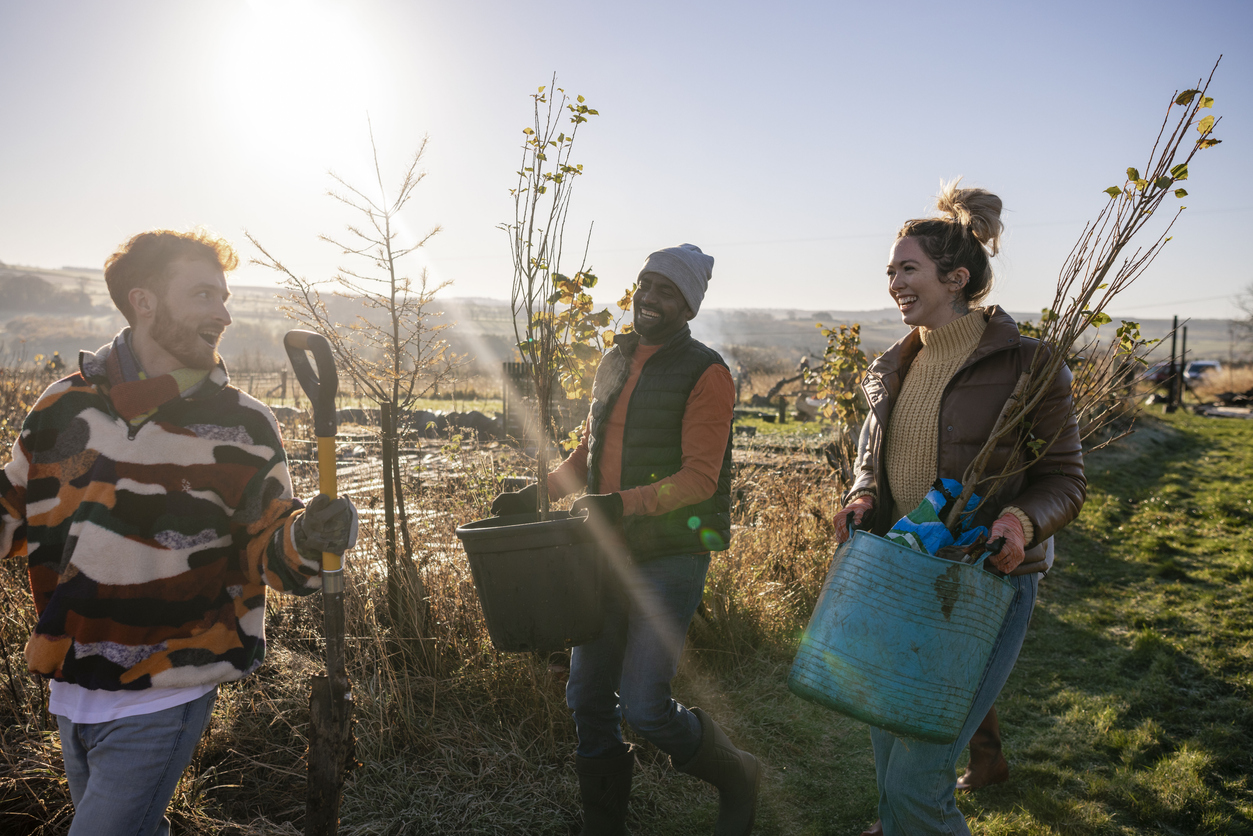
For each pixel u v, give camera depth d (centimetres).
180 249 166
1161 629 478
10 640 301
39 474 167
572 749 300
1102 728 351
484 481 438
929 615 174
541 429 270
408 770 281
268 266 323
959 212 209
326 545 159
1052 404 194
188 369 170
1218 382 3344
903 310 214
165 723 161
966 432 201
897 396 221
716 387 228
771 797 293
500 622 214
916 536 190
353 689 306
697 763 235
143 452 161
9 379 830
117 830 156
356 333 352
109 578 158
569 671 272
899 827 195
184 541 163
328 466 162
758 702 356
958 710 175
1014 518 182
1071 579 589
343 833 247
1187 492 921
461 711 312
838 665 180
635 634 229
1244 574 587
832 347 607
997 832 270
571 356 315
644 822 271
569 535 210
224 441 168
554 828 260
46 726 269
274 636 359
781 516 518
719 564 417
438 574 361
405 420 394
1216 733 343
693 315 244
